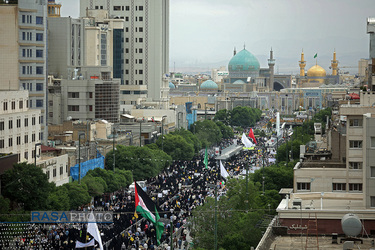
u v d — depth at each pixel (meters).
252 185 156.50
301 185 141.38
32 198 149.25
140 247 147.00
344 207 111.69
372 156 111.06
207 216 141.00
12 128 185.50
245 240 121.88
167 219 167.12
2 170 148.12
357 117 139.12
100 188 194.62
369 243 89.88
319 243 91.88
